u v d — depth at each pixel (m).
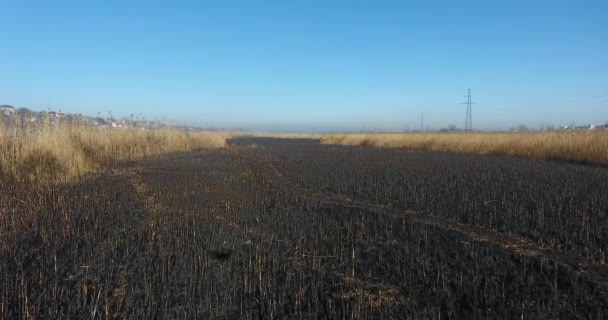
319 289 5.07
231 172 15.64
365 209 9.38
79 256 5.97
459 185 12.13
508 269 5.67
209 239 6.89
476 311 4.52
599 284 5.15
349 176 14.41
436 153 26.86
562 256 6.18
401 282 5.26
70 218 7.86
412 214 8.88
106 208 8.80
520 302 4.70
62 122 15.16
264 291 4.91
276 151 29.64
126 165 16.38
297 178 14.24
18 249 6.20
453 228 7.70
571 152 20.25
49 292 4.79
